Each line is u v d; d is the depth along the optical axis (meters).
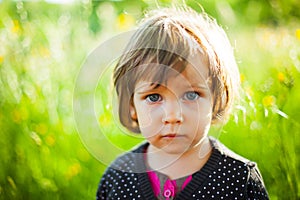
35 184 2.41
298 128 2.14
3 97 2.53
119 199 1.56
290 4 3.49
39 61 2.70
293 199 2.08
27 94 2.57
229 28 2.79
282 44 2.76
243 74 2.31
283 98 2.19
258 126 2.17
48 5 3.24
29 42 2.74
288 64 2.39
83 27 2.97
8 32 2.77
